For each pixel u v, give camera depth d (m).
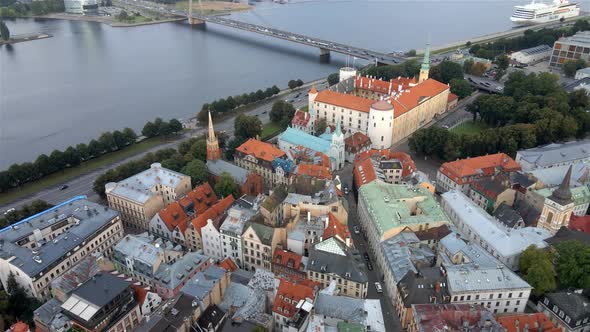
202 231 191.75
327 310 149.50
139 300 153.62
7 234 183.00
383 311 164.38
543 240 184.00
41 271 165.38
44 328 146.88
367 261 191.62
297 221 193.00
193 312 142.62
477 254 170.25
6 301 157.38
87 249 185.12
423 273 159.62
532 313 158.25
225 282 159.00
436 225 189.00
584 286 162.62
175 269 168.25
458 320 140.75
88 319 136.75
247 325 140.00
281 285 152.38
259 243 180.12
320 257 171.50
